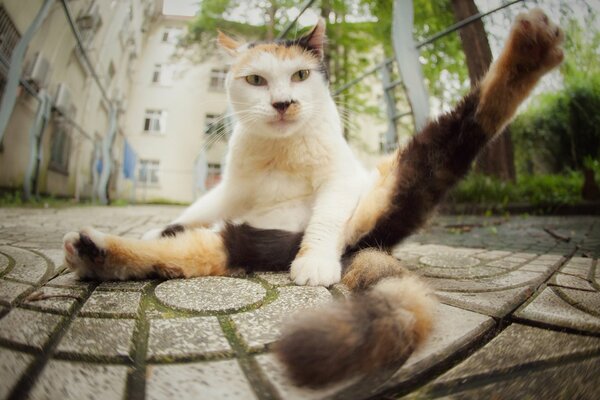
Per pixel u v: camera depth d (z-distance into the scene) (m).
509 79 1.31
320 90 1.90
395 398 0.63
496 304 1.03
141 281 1.26
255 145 1.79
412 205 1.48
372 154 11.51
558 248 2.22
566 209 4.91
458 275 1.43
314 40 2.04
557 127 5.91
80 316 0.91
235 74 1.95
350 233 1.54
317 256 1.39
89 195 9.60
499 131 1.42
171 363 0.70
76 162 8.67
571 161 6.02
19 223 2.97
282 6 7.37
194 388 0.62
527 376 0.69
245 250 1.44
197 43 10.65
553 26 1.24
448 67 6.85
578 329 0.87
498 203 5.20
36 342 0.75
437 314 0.89
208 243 1.39
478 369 0.71
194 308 0.98
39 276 1.25
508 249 2.19
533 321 0.92
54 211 4.71
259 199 1.83
